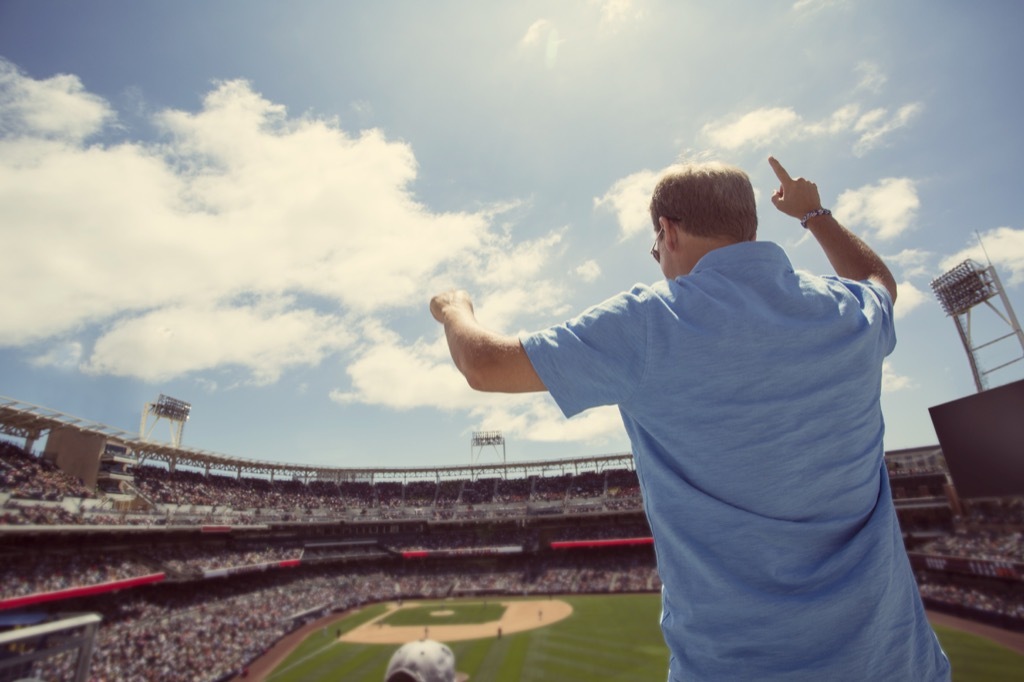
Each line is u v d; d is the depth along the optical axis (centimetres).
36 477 3997
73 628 341
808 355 146
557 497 7569
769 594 138
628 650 3347
